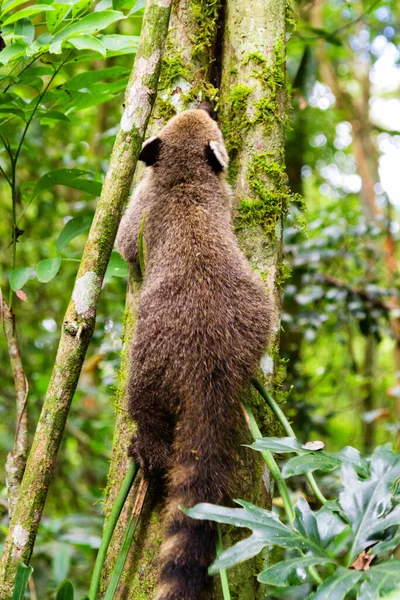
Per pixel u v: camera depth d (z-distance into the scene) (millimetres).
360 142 10727
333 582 2451
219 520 2711
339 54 11188
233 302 3734
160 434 3617
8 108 4137
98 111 9578
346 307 7207
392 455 2914
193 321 3662
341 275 8008
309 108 10641
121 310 7688
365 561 2678
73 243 9648
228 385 3576
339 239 7387
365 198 10359
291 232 6906
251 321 3729
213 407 3535
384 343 12992
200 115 4199
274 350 3889
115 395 4082
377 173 11055
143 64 3424
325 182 12539
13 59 3854
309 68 6359
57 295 9695
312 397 9078
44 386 7391
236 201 3994
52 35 3812
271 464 3215
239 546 2633
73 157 8359
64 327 3270
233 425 3566
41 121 4797
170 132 4262
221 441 3510
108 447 8312
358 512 2736
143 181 4512
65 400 3240
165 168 4266
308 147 11227
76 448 10062
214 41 4211
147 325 3740
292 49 8898
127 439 3793
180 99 4230
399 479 2963
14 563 3160
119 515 3572
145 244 4145
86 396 8367
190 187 4137
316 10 10141
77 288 3299
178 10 4168
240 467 3568
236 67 4016
